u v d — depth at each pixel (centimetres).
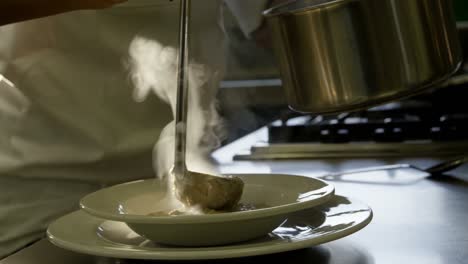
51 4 78
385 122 145
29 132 96
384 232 72
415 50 80
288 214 66
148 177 103
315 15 80
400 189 96
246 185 77
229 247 61
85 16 95
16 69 94
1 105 95
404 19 79
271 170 118
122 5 96
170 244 65
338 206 73
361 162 123
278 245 59
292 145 139
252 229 63
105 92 97
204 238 63
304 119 163
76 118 96
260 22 118
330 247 68
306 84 83
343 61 80
